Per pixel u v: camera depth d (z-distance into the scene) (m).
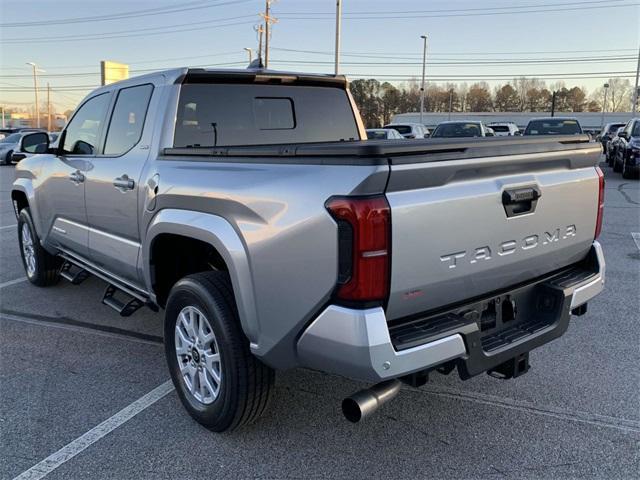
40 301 5.65
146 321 5.08
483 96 92.75
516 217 2.78
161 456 2.98
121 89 4.22
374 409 2.44
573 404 3.51
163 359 4.24
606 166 22.59
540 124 19.16
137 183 3.64
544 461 2.93
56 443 3.10
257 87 4.14
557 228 3.05
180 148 3.35
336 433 3.19
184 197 3.13
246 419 3.03
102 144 4.35
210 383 3.14
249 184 2.73
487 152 2.59
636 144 16.17
